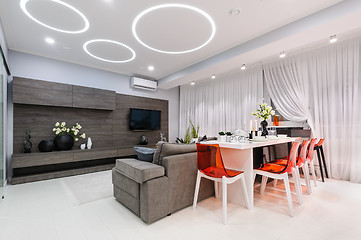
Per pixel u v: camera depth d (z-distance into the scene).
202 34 3.00
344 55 3.28
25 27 2.76
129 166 2.03
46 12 2.40
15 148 3.47
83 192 2.76
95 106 4.29
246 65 4.54
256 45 3.08
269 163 2.64
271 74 4.25
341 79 3.30
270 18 2.56
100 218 1.96
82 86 4.11
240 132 2.42
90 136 4.48
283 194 2.62
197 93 6.11
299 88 3.80
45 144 3.61
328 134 3.43
